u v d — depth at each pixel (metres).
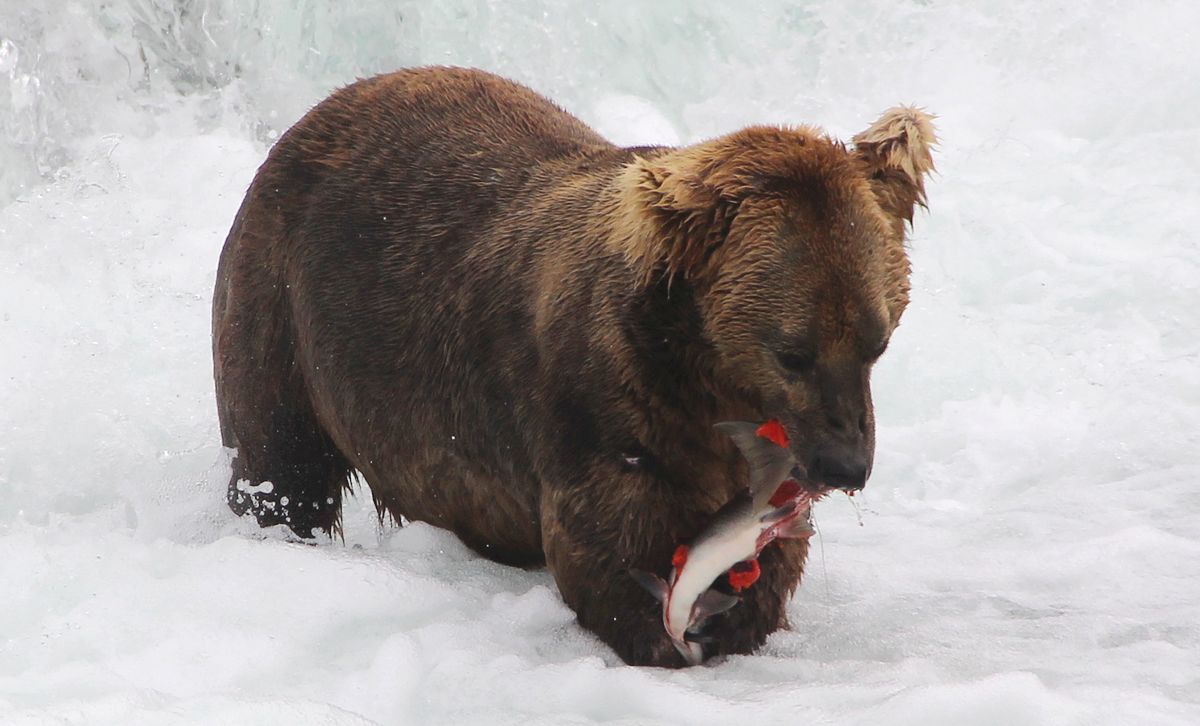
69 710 8.84
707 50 22.73
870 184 9.53
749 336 9.23
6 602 10.68
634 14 22.45
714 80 22.73
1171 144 20.80
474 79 12.18
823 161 9.30
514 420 10.45
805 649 10.43
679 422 9.71
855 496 14.02
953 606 11.10
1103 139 21.38
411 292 11.19
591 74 22.39
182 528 12.53
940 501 13.87
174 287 17.08
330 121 12.11
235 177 19.59
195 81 21.05
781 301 9.12
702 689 9.47
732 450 9.93
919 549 12.38
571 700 9.43
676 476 9.87
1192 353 16.28
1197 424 14.65
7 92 19.78
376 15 21.67
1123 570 11.60
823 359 9.09
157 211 18.64
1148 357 16.30
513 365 10.40
